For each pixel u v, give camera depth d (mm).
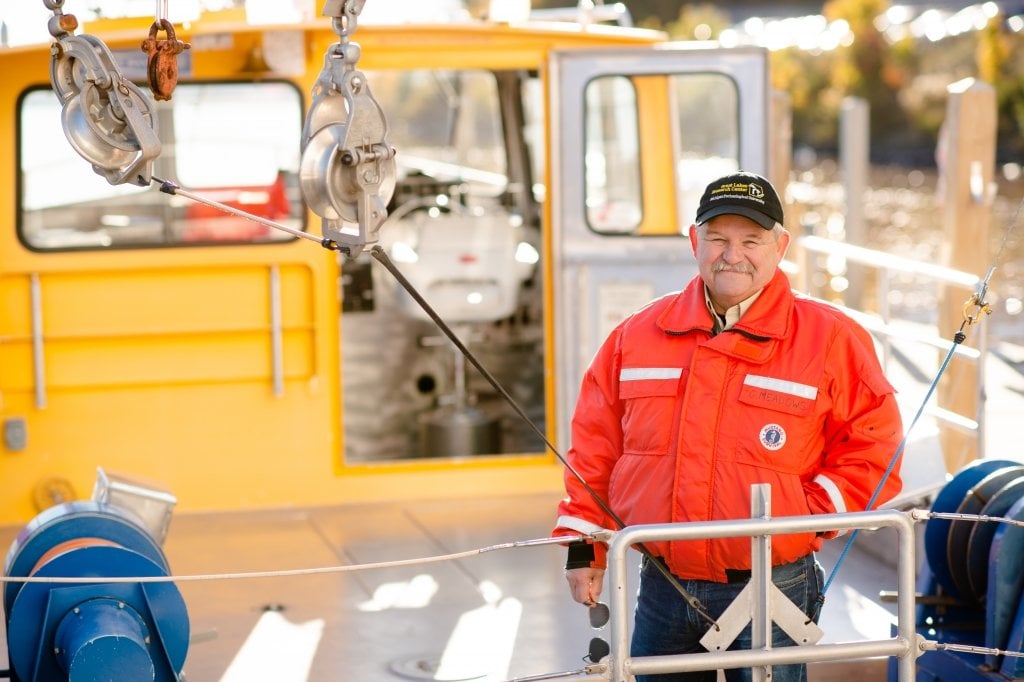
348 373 6539
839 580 5000
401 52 5734
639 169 5918
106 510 3357
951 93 6832
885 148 27859
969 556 3678
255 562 5086
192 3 5434
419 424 6500
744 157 5781
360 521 5582
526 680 2797
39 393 5441
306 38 5535
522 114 6723
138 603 3174
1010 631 3504
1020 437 6996
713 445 3041
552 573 4992
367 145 2725
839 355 3061
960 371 6594
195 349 5605
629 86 5887
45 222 5430
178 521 5559
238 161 5559
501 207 6641
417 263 6359
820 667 4195
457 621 4508
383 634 4395
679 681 3197
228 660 4176
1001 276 12492
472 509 5734
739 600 2957
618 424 3258
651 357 3139
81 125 2721
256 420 5676
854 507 3018
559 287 5762
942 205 7273
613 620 2779
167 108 5484
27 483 5496
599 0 6230
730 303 3105
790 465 3025
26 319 5449
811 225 8219
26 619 3117
